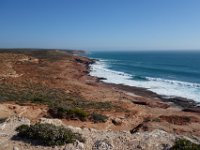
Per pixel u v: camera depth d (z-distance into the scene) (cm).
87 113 2247
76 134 1052
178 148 964
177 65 11506
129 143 1030
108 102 3519
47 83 5028
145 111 3164
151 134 1167
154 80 6531
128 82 6166
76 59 11794
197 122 2575
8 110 2192
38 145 938
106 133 1197
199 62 13325
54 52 14325
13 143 949
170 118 2697
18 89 3891
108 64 11800
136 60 15600
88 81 6022
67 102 3086
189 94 4769
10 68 6375
